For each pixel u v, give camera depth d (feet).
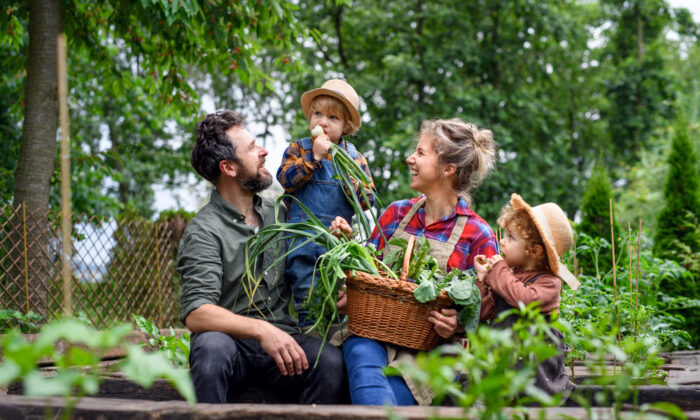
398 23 49.65
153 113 33.40
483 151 9.27
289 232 8.52
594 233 24.11
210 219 8.66
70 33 20.98
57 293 17.30
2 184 23.88
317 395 7.97
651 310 11.66
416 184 9.06
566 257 15.87
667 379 9.18
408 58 46.32
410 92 49.78
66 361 3.19
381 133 45.70
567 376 7.36
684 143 26.37
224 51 19.25
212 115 9.07
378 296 7.54
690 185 25.62
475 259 8.16
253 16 20.25
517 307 7.44
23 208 16.40
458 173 8.97
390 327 7.55
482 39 51.62
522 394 6.79
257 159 8.91
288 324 8.72
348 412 4.91
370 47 52.01
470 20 50.31
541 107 48.91
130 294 19.30
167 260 21.43
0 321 15.46
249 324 7.61
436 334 7.64
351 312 7.83
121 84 23.82
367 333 7.70
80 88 29.32
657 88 59.72
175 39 20.13
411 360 7.64
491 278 7.63
